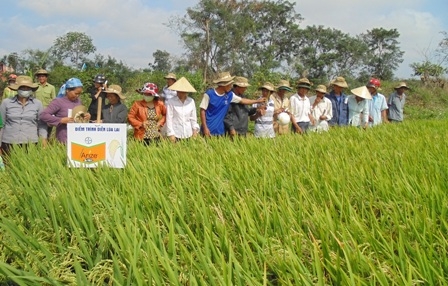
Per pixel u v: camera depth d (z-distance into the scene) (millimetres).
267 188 5344
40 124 9352
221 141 8695
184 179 5809
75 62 44812
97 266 3570
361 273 3387
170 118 9445
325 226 3980
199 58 53250
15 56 34406
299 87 11477
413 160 6648
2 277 3551
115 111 9625
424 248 3703
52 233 4473
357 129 10781
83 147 6668
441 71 36188
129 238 3832
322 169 6203
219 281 3055
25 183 5484
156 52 64312
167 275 3461
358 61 70250
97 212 4848
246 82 10242
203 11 52969
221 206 4895
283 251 3562
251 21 55594
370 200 4816
